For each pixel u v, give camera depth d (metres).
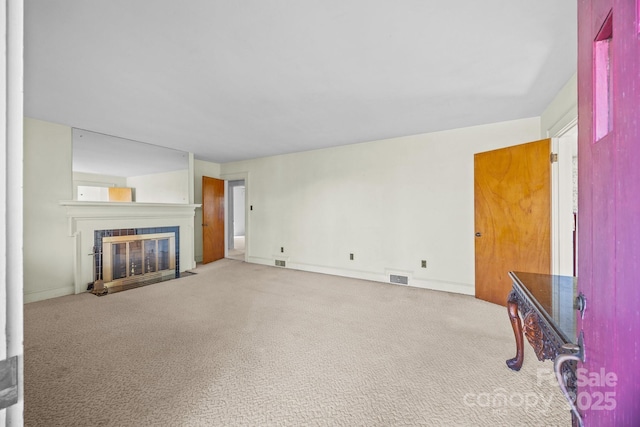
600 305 0.55
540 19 1.53
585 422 0.63
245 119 3.18
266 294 3.52
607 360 0.51
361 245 4.34
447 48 1.81
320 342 2.22
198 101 2.65
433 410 1.47
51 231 3.34
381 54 1.88
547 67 2.06
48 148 3.30
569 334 0.97
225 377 1.75
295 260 5.07
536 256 2.81
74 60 1.92
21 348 0.40
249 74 2.14
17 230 0.39
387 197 4.09
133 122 3.28
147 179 4.34
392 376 1.77
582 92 0.65
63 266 3.45
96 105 2.75
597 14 0.56
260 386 1.66
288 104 2.73
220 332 2.40
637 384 0.41
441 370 1.84
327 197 4.68
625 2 0.44
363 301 3.24
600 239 0.55
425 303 3.17
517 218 2.93
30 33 1.62
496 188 3.11
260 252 5.54
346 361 1.94
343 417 1.42
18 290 0.39
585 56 0.63
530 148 2.84
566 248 2.69
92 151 3.70
